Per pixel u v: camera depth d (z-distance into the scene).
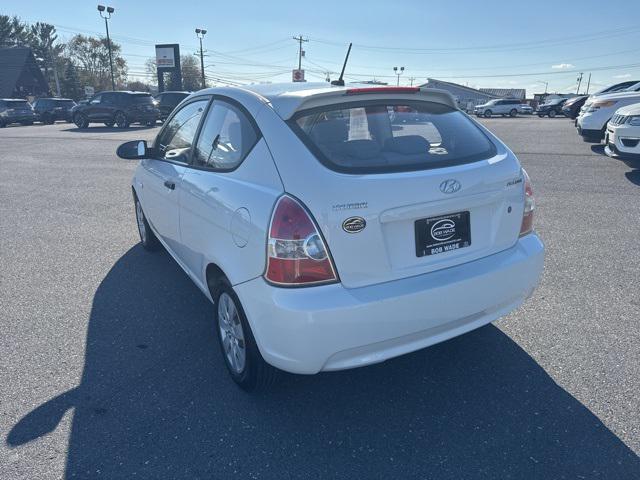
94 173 10.71
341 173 2.44
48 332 3.74
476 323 2.81
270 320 2.44
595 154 11.91
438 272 2.63
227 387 3.06
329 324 2.34
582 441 2.54
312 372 2.45
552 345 3.41
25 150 15.33
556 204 7.13
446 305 2.60
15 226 6.59
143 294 4.40
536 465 2.40
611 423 2.66
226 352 3.10
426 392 2.98
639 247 5.29
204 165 3.31
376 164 2.55
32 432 2.66
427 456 2.48
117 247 5.67
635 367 3.13
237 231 2.63
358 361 2.48
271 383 2.90
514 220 2.91
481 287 2.71
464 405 2.85
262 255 2.44
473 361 3.27
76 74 79.25
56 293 4.44
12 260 5.29
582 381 3.02
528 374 3.11
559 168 10.01
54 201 8.01
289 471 2.40
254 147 2.73
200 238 3.20
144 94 26.48
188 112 3.94
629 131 8.52
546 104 42.03
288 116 2.66
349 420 2.75
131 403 2.91
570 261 4.91
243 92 3.11
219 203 2.85
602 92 17.83
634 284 4.35
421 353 3.38
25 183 9.62
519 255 2.90
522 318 3.79
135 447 2.56
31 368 3.27
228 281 2.82
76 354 3.44
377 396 2.95
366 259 2.42
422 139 2.85
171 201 3.79
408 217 2.48
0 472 2.38
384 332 2.46
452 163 2.73
